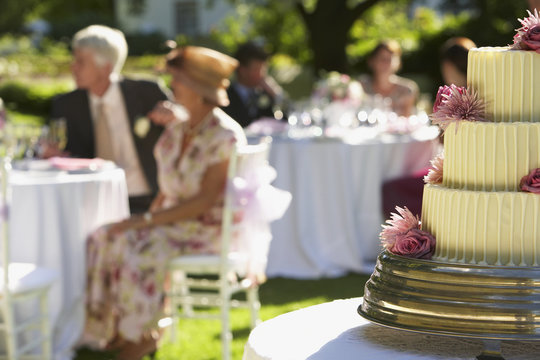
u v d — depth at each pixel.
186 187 5.31
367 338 2.67
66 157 6.23
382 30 25.09
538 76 2.57
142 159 6.70
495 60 2.57
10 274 4.82
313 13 20.20
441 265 2.52
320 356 2.51
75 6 38.00
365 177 7.68
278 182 7.59
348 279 7.47
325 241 7.68
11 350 4.70
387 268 2.65
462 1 22.38
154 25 39.75
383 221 7.70
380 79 9.15
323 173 7.61
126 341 5.28
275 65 22.94
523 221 2.52
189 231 5.29
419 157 7.76
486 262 2.55
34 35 36.53
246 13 26.48
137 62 28.77
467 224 2.56
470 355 2.51
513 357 2.54
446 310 2.46
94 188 5.40
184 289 5.79
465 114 2.59
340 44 20.11
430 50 20.97
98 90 6.58
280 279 7.55
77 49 6.52
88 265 5.30
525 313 2.41
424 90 19.23
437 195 2.64
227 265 5.16
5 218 4.60
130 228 5.24
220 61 5.25
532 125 2.52
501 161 2.55
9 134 5.85
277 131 7.88
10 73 25.55
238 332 5.88
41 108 21.16
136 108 6.66
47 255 5.14
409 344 2.61
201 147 5.25
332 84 8.32
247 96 8.64
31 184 5.07
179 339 5.79
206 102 5.29
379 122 8.12
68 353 5.31
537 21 2.61
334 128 7.87
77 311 5.32
